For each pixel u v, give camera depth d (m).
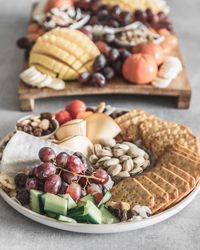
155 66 1.14
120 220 0.82
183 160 0.90
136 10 1.36
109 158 0.91
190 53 1.38
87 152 0.94
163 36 1.28
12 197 0.85
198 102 1.19
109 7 1.40
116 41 1.24
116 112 1.04
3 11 1.60
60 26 1.30
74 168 0.83
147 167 0.91
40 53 1.17
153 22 1.35
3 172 0.89
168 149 0.94
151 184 0.86
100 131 0.97
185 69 1.21
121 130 0.99
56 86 1.14
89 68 1.16
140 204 0.83
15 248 0.82
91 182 0.85
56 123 1.00
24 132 0.94
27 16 1.57
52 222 0.81
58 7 1.36
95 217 0.80
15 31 1.49
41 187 0.83
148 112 1.15
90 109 1.04
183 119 1.13
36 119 1.00
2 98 1.20
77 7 1.40
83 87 1.14
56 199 0.80
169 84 1.15
